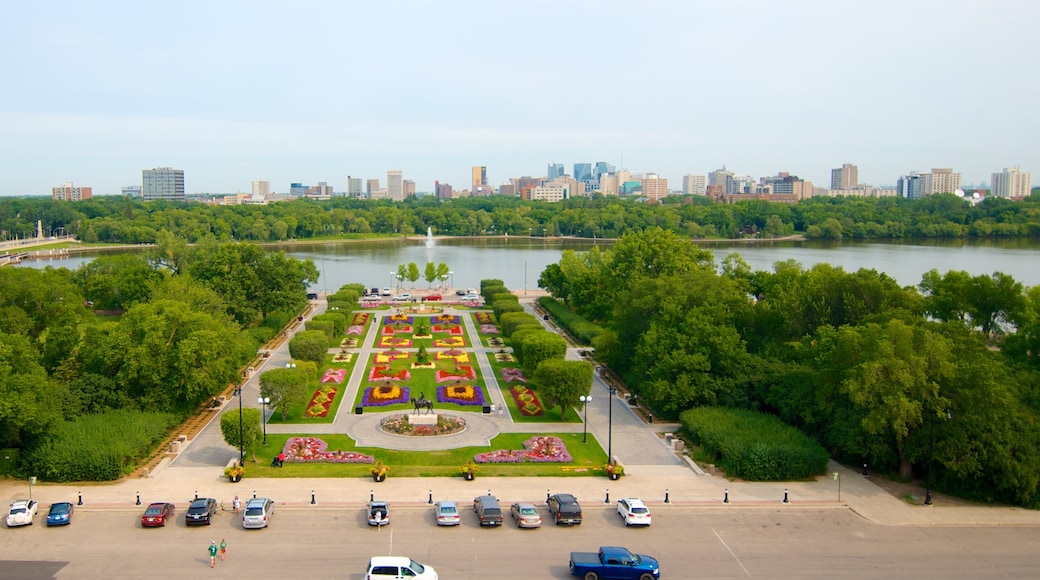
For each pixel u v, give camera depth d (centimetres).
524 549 6175
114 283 17362
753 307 11344
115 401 9006
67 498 7100
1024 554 6238
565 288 19150
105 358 9219
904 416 7131
